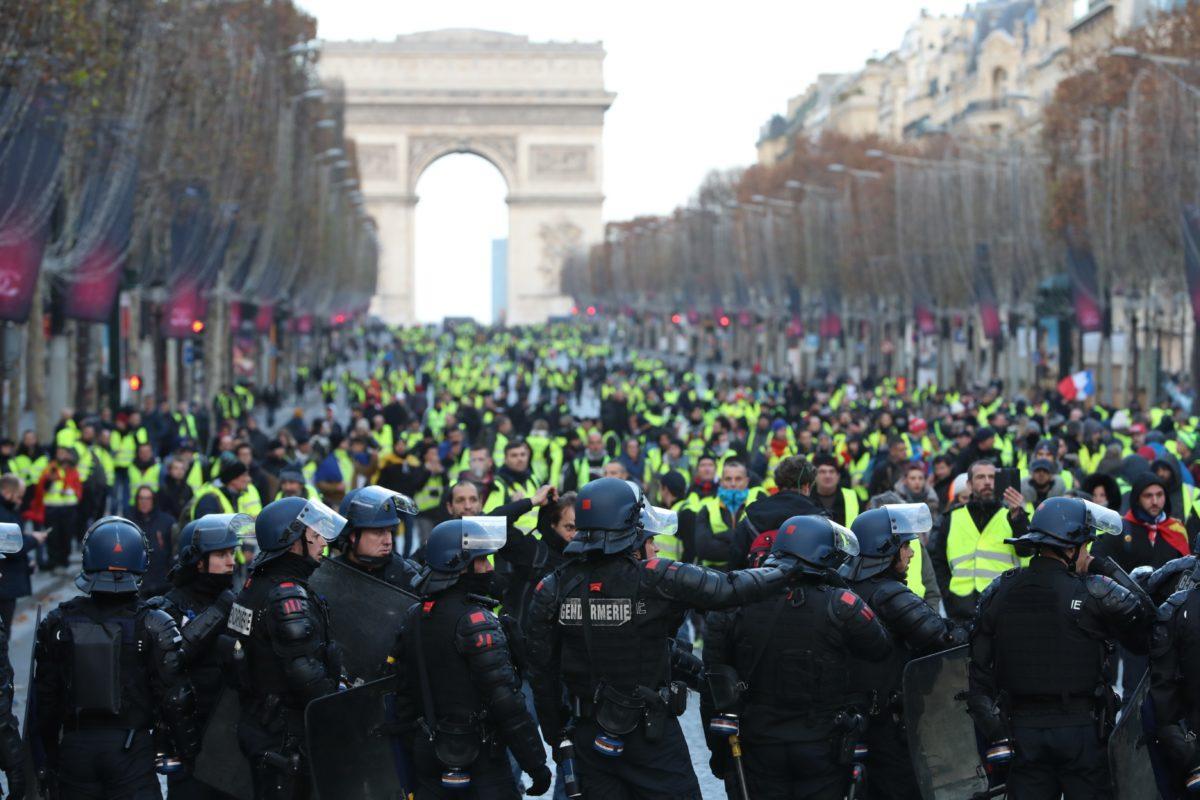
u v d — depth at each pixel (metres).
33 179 64.56
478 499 29.39
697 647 42.19
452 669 19.16
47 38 62.88
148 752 20.09
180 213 103.56
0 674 19.78
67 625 19.84
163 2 90.00
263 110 124.38
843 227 195.25
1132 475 42.72
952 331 172.12
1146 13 125.19
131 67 78.50
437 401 100.88
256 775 19.92
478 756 19.34
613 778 19.25
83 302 80.94
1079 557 20.41
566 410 96.00
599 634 19.09
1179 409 84.00
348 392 175.88
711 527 37.09
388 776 19.59
